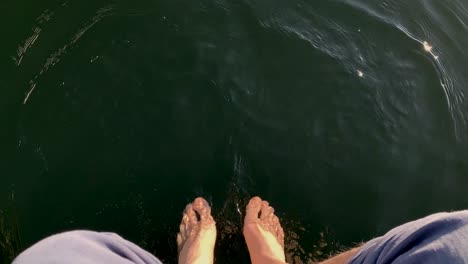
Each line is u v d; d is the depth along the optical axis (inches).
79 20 109.3
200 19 114.3
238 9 117.3
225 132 103.2
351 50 117.3
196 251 86.7
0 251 84.5
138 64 106.7
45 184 92.6
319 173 102.2
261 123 105.3
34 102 99.0
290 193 99.7
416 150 107.3
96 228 90.1
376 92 112.7
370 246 46.4
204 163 99.7
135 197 94.5
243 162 101.0
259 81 109.9
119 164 96.7
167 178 97.3
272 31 116.1
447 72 118.6
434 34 124.1
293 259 92.9
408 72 116.6
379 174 103.4
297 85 110.7
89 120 99.6
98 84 103.0
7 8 108.1
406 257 35.5
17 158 93.5
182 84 106.4
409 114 111.4
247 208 96.2
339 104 110.0
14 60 102.3
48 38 106.1
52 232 88.4
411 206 100.2
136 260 44.4
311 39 117.0
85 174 94.7
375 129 108.4
